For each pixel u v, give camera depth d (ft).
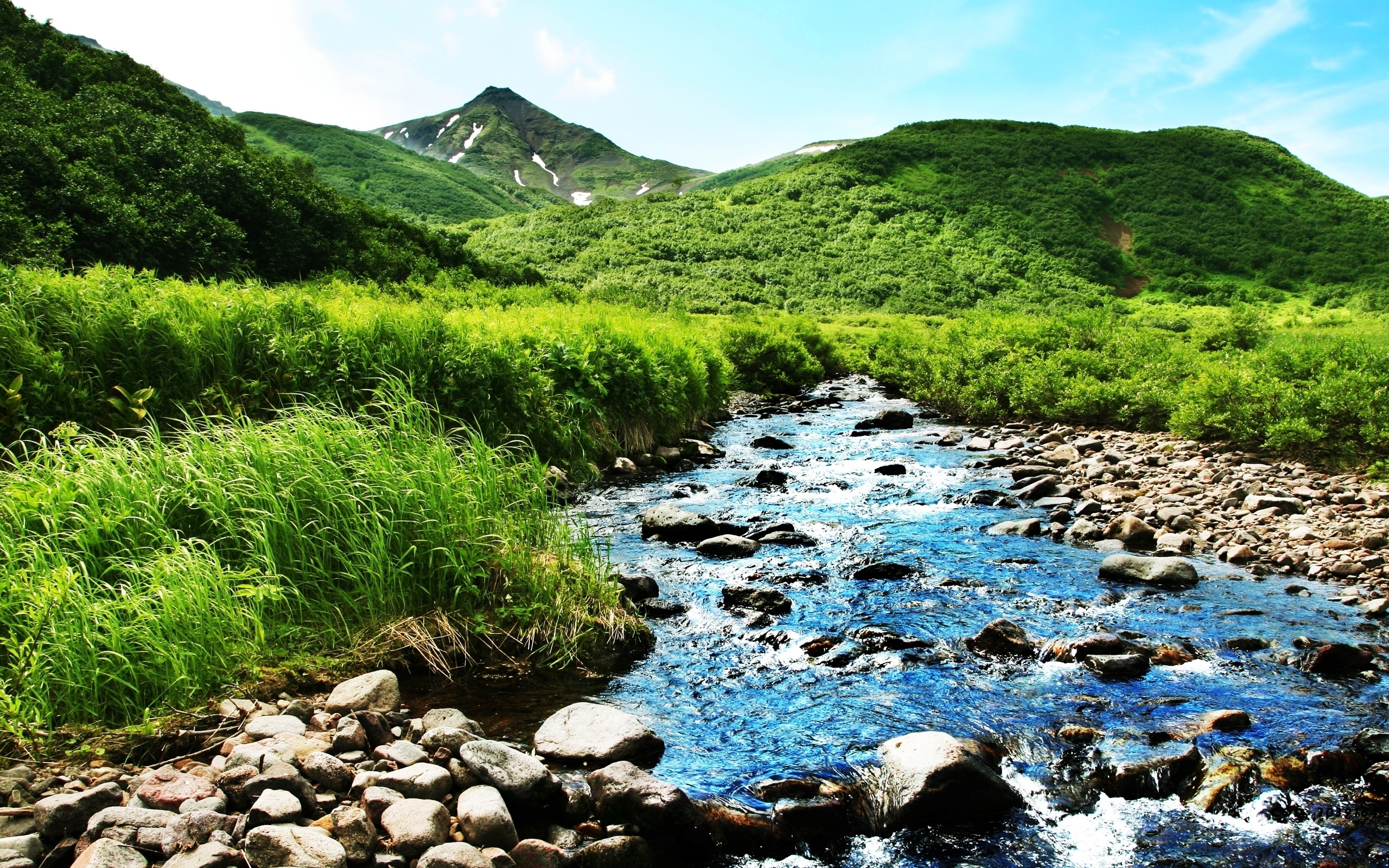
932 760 13.15
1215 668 17.92
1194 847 12.16
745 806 12.68
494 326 39.91
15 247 61.16
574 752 13.76
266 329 30.25
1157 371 54.75
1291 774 13.65
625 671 17.75
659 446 45.57
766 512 32.60
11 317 24.97
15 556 14.78
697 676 17.53
